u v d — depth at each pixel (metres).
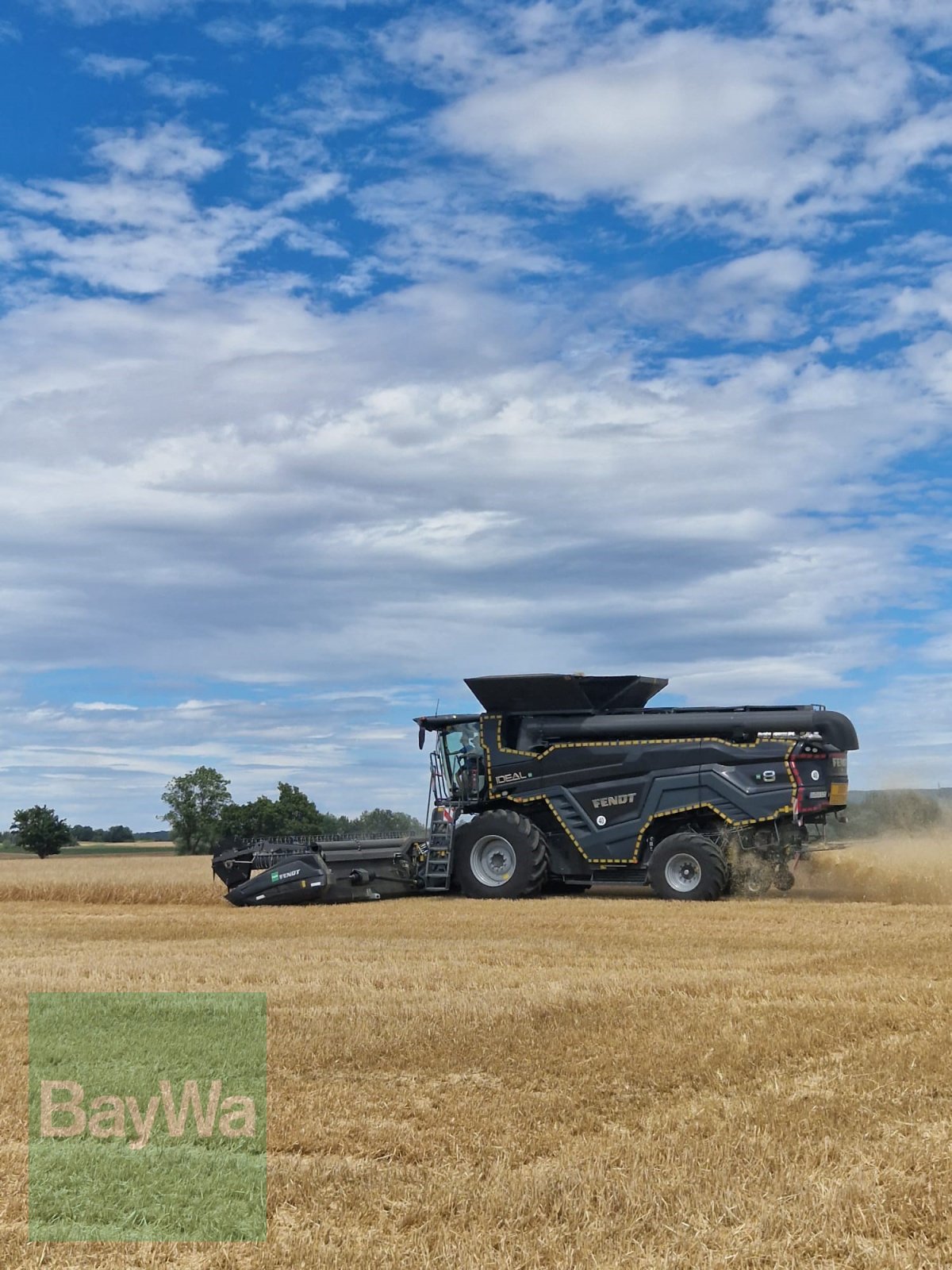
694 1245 5.24
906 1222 5.44
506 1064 8.21
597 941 14.66
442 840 22.08
